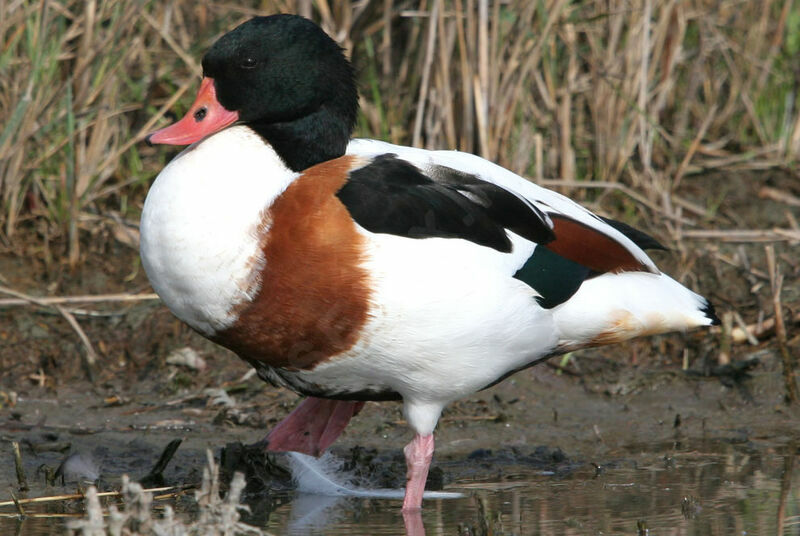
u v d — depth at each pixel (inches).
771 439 323.0
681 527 241.9
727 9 516.1
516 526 244.8
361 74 453.4
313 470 288.4
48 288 390.3
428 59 410.9
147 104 431.8
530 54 414.9
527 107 436.5
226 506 209.8
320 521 253.3
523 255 259.8
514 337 261.3
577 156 467.8
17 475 275.1
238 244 245.6
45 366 361.1
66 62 426.6
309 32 270.4
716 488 274.2
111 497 268.7
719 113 515.8
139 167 436.1
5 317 375.2
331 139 272.4
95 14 413.1
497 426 335.9
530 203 267.3
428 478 290.4
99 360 364.8
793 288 400.2
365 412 343.9
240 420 329.7
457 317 250.7
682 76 506.3
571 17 449.4
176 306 256.7
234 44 266.7
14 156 395.5
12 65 406.6
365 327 247.9
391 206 248.8
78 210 401.7
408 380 259.9
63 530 242.5
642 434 330.3
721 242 431.2
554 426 336.2
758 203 461.7
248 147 256.7
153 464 296.0
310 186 248.7
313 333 249.8
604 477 287.7
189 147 263.9
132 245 409.4
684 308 279.3
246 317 249.6
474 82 408.5
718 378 362.3
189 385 354.0
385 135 435.2
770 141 497.7
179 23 461.1
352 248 243.9
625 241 275.3
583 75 474.3
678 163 481.7
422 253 246.5
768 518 247.9
